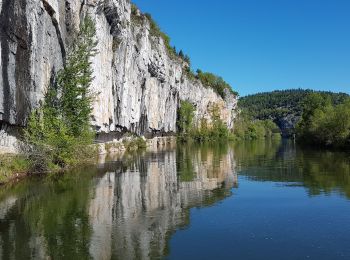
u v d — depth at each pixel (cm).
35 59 3019
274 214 2000
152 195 2412
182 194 2486
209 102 15062
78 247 1411
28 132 3017
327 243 1541
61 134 3303
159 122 9250
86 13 4262
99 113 4766
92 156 4078
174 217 1881
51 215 1838
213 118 14838
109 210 1975
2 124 2672
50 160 3216
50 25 3350
